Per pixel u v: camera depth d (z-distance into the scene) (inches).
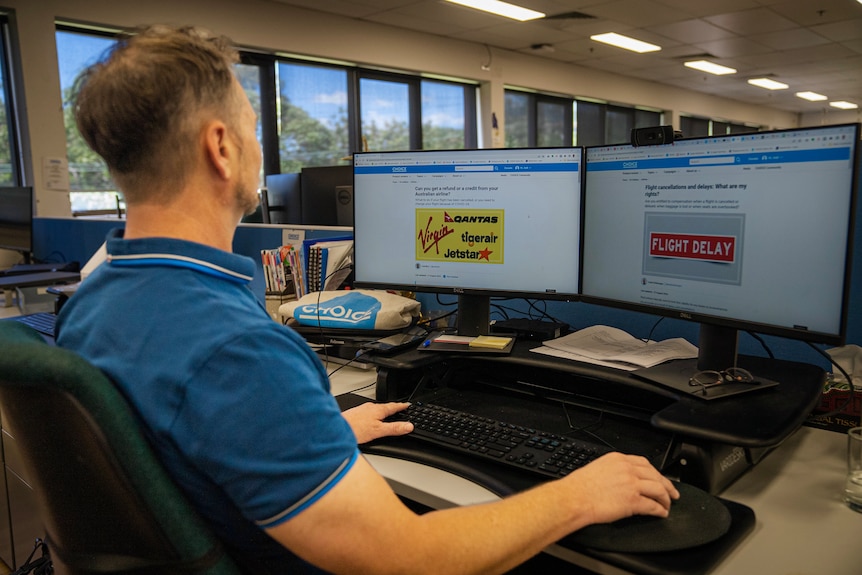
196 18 187.2
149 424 22.6
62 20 164.9
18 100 160.6
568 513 27.9
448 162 50.1
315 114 231.0
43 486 24.7
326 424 23.8
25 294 110.8
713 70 340.8
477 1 209.3
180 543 23.3
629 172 42.7
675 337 51.5
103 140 25.3
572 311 57.7
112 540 24.2
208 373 22.5
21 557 67.8
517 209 48.6
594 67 331.0
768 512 32.6
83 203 171.6
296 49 213.3
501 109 289.0
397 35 243.8
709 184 38.0
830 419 43.0
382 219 53.1
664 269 41.1
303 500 22.5
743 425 33.0
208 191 26.5
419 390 48.7
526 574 41.7
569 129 339.3
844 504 33.4
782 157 34.4
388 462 38.4
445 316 60.4
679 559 27.6
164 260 24.6
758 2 213.9
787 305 34.9
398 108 259.4
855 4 218.7
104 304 24.5
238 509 23.6
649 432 40.9
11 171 163.9
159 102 24.7
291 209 115.5
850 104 481.4
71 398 21.6
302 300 60.8
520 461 35.2
